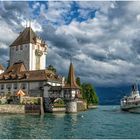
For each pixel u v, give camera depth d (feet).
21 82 342.44
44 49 405.59
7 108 273.33
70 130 160.76
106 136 140.56
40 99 294.87
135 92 396.98
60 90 328.08
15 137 133.59
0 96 302.04
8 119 221.46
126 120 231.50
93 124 195.83
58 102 315.37
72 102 319.68
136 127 179.83
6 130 156.25
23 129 161.17
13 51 394.73
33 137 134.41
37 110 288.30
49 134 144.56
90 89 510.99
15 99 289.33
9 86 350.43
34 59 387.34
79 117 254.27
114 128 173.78
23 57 384.88
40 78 333.83
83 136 139.74
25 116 256.52
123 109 389.39
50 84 334.44
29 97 293.64
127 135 144.56
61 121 211.00
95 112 350.02
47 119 226.58
